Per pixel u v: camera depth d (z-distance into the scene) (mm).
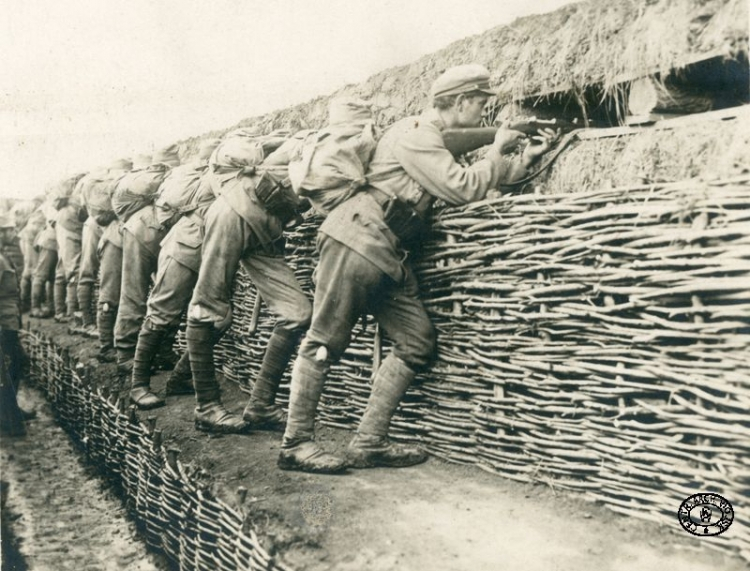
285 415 4004
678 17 2516
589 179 2797
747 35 2324
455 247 3105
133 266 5453
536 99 3189
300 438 3164
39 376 7691
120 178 5715
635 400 2480
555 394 2734
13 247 9414
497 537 2396
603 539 2355
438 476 3021
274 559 2412
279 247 3957
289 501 2771
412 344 3143
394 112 4223
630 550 2275
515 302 2875
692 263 2277
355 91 4582
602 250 2551
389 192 3051
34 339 7828
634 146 2652
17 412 6375
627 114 2844
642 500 2500
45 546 4078
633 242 2455
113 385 5332
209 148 4859
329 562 2295
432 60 4047
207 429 3943
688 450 2361
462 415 3133
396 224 3082
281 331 3871
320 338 3125
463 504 2684
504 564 2213
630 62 2686
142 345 4762
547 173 3018
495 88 3451
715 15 2428
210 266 3900
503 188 3150
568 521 2504
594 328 2609
